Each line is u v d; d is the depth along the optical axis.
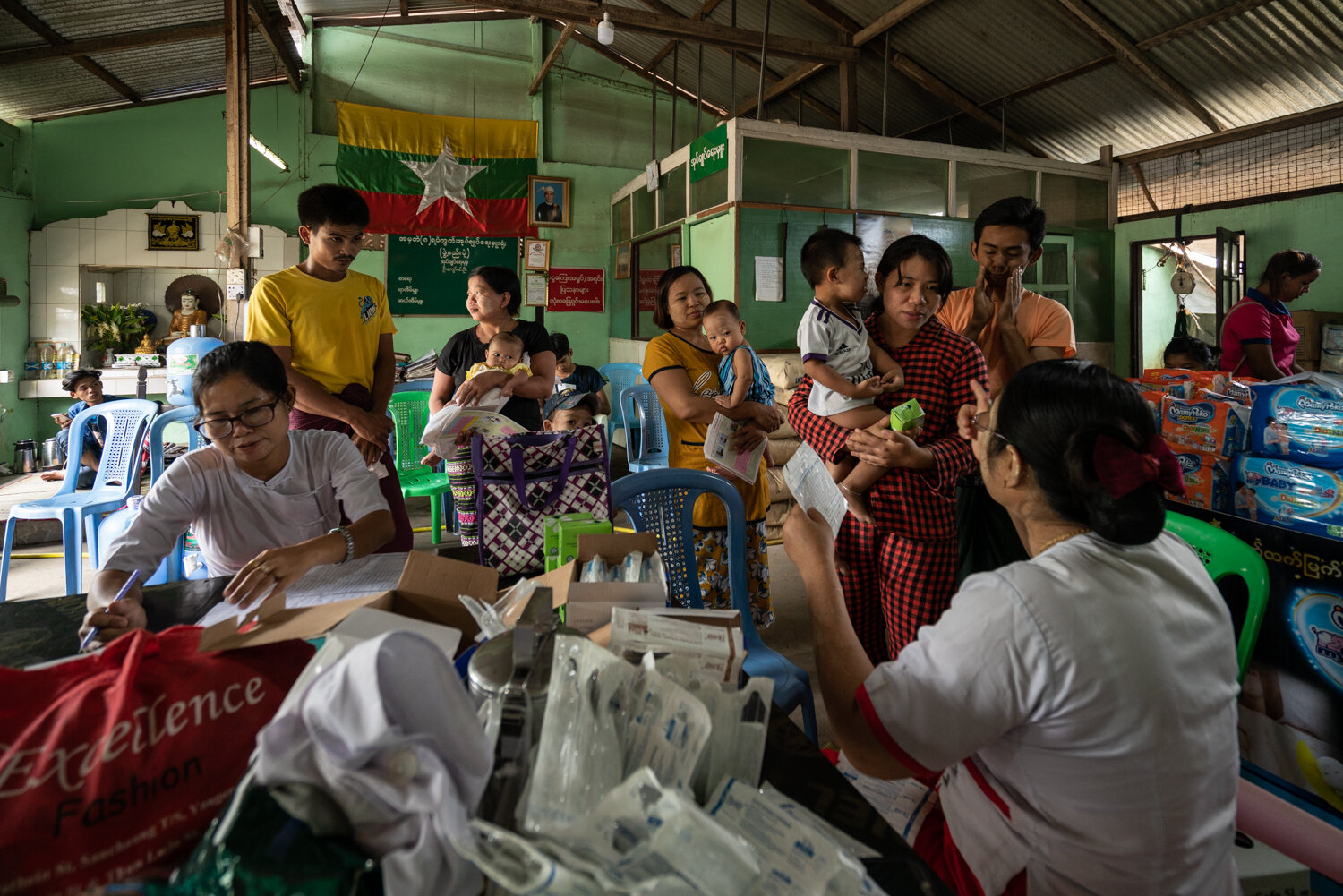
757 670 1.69
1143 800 0.78
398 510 2.47
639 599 0.95
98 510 3.38
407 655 0.52
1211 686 0.82
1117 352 6.52
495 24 7.93
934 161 5.69
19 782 0.53
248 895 0.45
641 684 0.69
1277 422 1.78
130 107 7.20
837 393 1.89
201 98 7.36
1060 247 6.25
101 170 7.19
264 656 0.69
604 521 1.42
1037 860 0.84
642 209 7.28
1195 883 0.80
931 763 0.82
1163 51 5.16
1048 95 6.13
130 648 0.65
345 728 0.48
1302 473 1.68
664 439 4.93
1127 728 0.76
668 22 6.01
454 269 7.77
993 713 0.79
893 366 1.87
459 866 0.50
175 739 0.59
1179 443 1.95
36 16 5.38
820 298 1.97
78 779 0.54
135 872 0.54
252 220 7.46
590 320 8.34
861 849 0.71
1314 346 4.94
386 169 7.43
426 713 0.52
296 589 1.27
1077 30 5.29
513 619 0.89
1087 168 6.27
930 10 5.72
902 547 1.81
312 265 2.36
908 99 7.10
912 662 0.84
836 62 6.46
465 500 2.15
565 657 0.66
